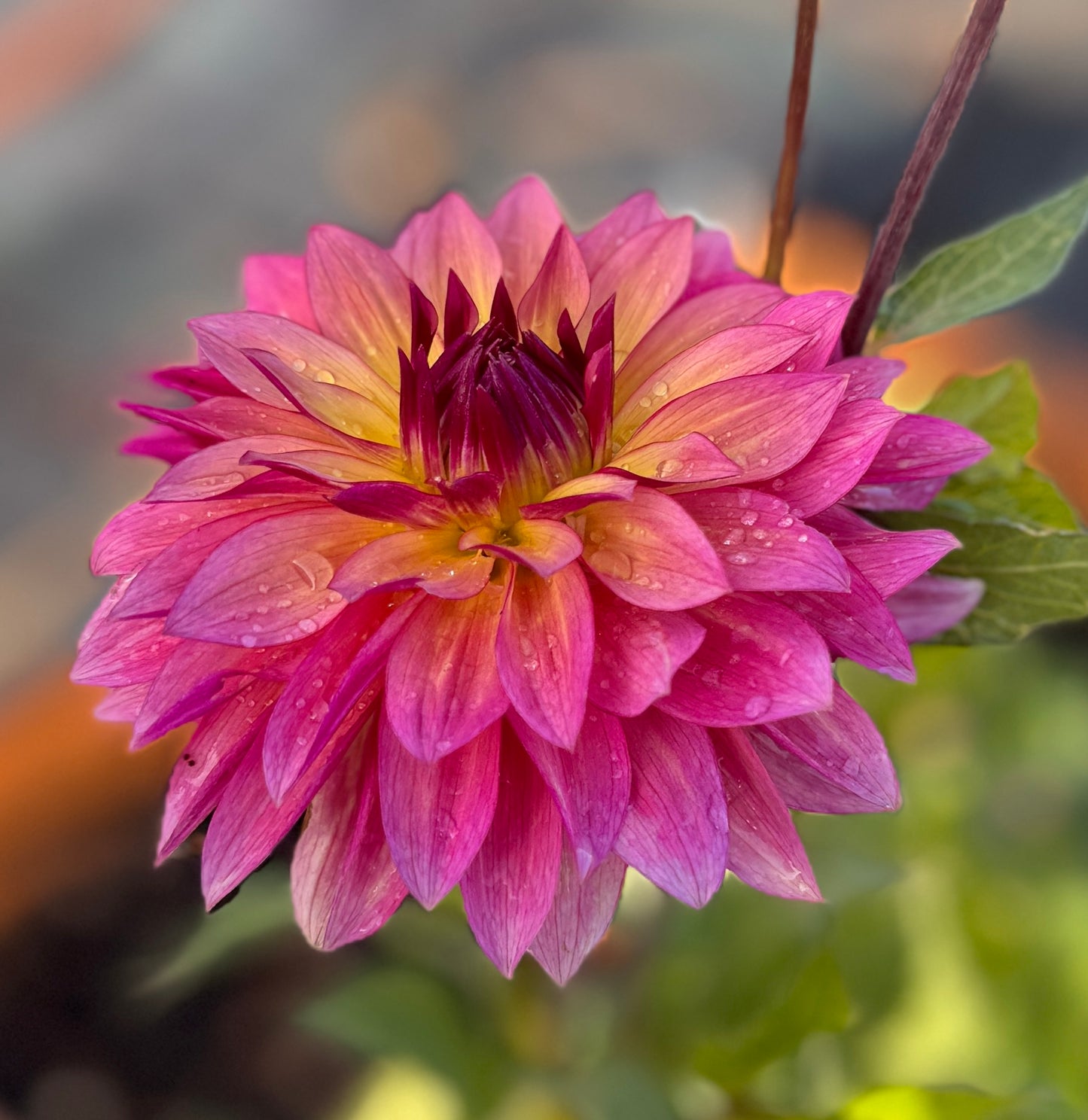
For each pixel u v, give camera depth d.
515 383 0.34
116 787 0.53
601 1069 0.44
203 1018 0.56
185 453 0.36
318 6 0.95
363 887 0.34
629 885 0.45
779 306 0.35
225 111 0.85
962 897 0.48
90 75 0.89
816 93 0.81
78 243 0.75
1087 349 0.65
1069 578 0.37
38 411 0.65
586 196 0.76
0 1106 0.53
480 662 0.33
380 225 0.75
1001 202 0.71
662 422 0.34
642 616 0.33
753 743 0.35
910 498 0.37
